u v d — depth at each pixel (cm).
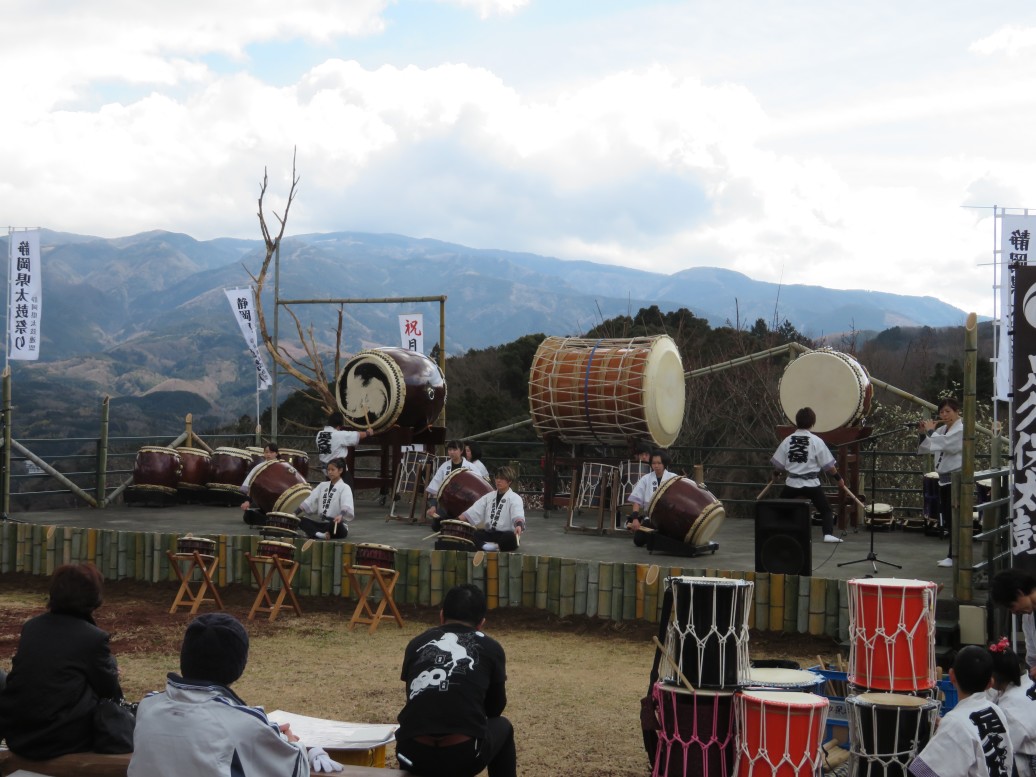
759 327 3000
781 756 553
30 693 489
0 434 1608
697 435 2331
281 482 1436
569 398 1570
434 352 2461
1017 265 807
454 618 538
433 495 1478
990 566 966
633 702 855
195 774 403
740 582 598
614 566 1140
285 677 930
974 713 503
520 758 712
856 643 632
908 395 1608
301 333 2242
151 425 7869
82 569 513
